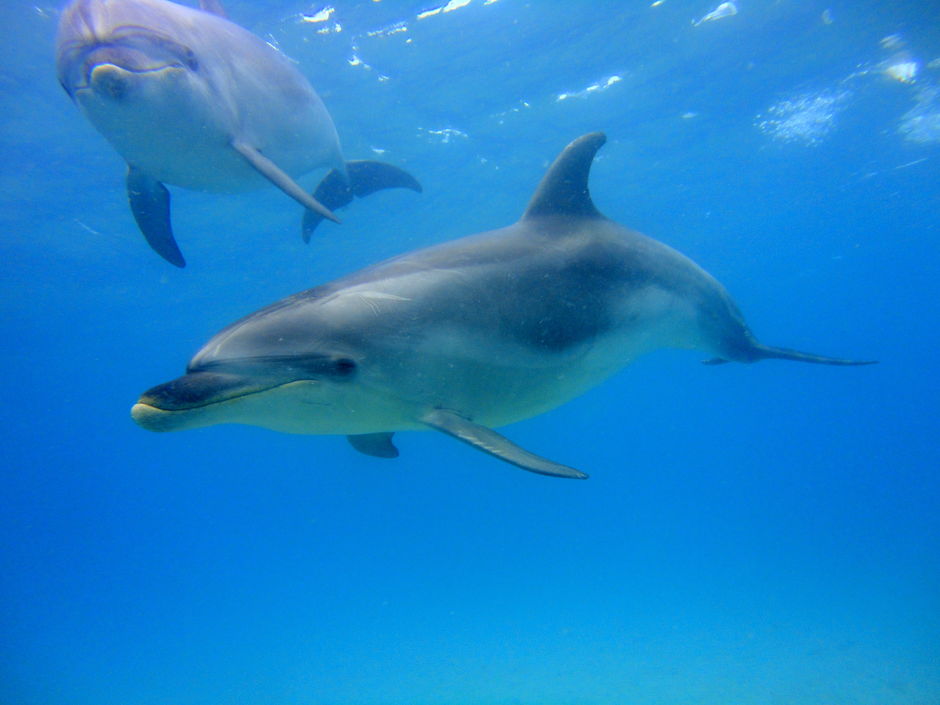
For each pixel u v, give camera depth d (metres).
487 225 21.38
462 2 11.24
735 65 14.52
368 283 3.64
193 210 16.75
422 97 13.78
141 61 4.73
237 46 5.69
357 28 11.38
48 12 9.88
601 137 4.70
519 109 14.95
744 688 10.74
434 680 13.24
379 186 8.60
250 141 5.71
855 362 6.25
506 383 3.94
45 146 13.48
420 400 3.60
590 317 4.41
